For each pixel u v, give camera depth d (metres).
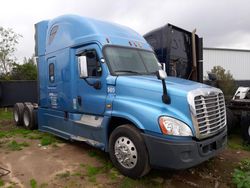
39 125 8.28
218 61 31.72
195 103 4.32
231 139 7.78
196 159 4.32
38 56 8.06
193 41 9.16
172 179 4.78
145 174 4.64
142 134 4.50
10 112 14.04
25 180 4.68
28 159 5.80
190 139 4.30
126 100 4.89
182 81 5.23
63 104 6.75
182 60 9.09
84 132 5.96
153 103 4.57
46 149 6.55
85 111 5.91
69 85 6.41
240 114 7.69
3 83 15.30
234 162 5.70
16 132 8.64
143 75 5.57
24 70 22.05
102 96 5.43
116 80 5.16
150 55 6.34
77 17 6.32
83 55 5.73
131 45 6.05
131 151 4.66
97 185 4.49
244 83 20.81
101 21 6.23
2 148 6.68
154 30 8.98
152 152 4.38
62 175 4.87
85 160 5.70
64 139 7.39
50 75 7.36
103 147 5.38
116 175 4.88
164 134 4.24
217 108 4.86
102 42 5.56
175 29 8.79
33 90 16.03
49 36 7.39
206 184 4.63
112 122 5.27
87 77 5.75
